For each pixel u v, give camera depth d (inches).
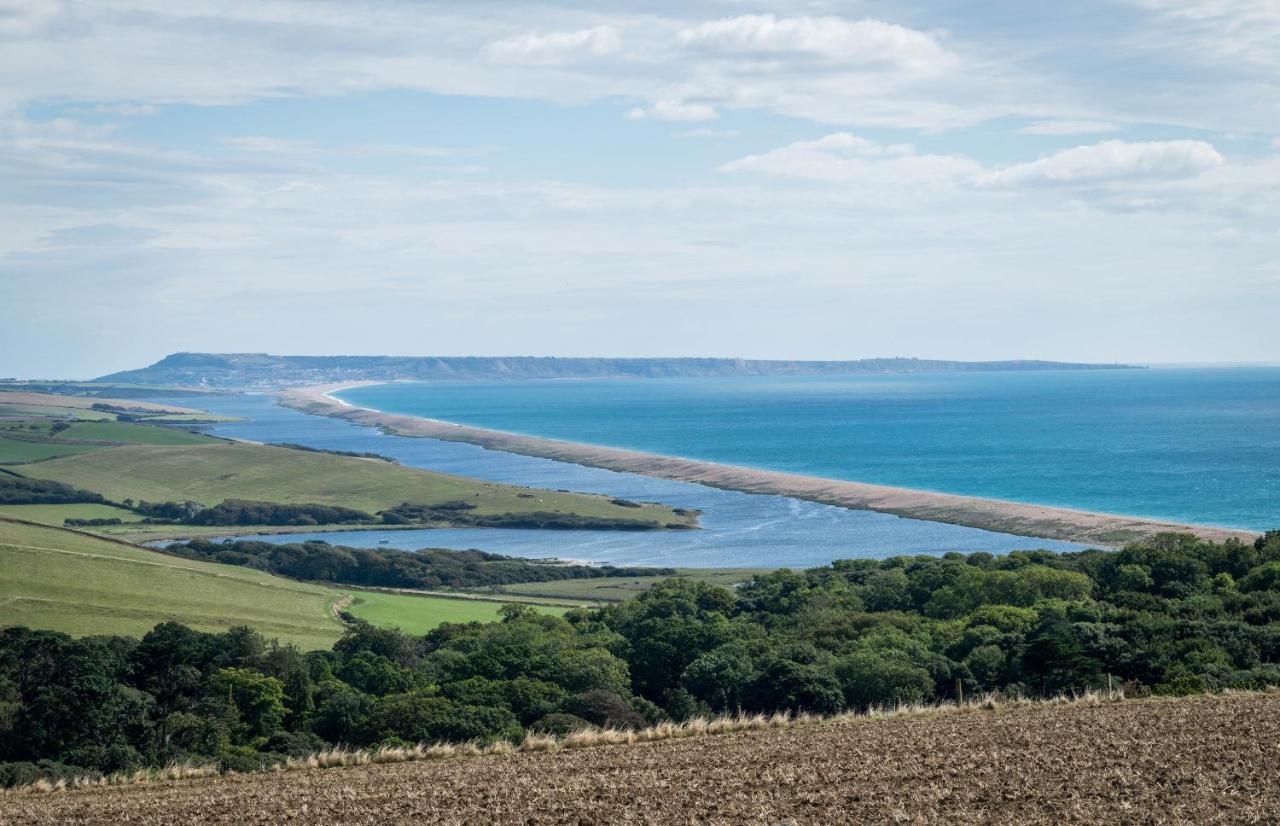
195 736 2281.0
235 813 1130.7
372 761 1465.3
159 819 1122.7
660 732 1519.4
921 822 952.9
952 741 1306.6
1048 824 937.5
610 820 1014.4
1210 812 955.3
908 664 2541.8
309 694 2511.1
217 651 2920.8
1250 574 3326.8
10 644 2439.7
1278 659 2332.7
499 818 1043.9
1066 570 3742.6
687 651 2999.5
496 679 2647.6
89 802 1242.0
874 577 4153.5
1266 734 1256.8
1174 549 3791.8
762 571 5329.7
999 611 3144.7
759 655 2780.5
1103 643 2461.9
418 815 1074.7
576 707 2354.8
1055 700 1692.9
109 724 2244.1
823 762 1217.4
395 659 3088.1
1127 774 1093.8
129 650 2696.9
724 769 1207.6
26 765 1895.9
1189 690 1802.4
